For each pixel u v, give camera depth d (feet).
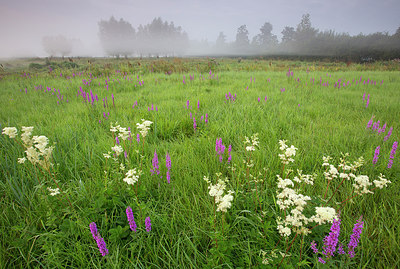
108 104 21.44
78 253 6.24
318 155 11.26
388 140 12.60
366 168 9.98
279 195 5.74
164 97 24.90
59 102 23.73
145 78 41.55
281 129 15.20
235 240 6.56
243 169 9.74
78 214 7.27
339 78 40.04
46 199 7.65
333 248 5.17
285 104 20.93
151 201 8.13
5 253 6.25
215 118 17.25
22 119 17.21
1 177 9.68
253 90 27.89
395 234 6.56
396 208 7.33
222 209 5.49
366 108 19.61
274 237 6.68
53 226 7.04
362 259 5.98
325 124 15.79
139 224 6.65
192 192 8.70
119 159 11.09
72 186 8.67
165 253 6.46
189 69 61.31
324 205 7.32
